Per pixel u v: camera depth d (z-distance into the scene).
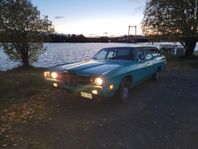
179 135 4.18
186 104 6.11
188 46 18.56
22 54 14.67
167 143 3.87
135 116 5.15
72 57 33.06
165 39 18.02
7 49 14.17
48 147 3.72
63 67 5.94
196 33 17.14
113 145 3.80
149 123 4.75
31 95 6.80
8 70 13.71
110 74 5.30
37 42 15.02
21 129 4.41
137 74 6.73
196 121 4.88
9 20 13.51
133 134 4.21
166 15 17.34
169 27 17.36
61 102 6.12
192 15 16.86
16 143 3.85
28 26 14.37
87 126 4.57
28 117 5.05
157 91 7.55
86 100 6.29
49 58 30.66
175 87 8.17
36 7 14.70
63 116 5.11
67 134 4.20
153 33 18.50
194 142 3.92
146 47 8.05
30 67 14.65
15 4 13.38
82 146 3.76
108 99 6.21
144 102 6.26
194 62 15.67
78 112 5.38
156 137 4.10
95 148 3.70
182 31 17.00
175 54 21.27
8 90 7.30
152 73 8.46
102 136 4.13
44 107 5.72
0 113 5.31
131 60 6.81
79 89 5.34
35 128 4.46
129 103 6.15
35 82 8.33
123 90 6.02
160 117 5.11
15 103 6.05
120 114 5.27
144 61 7.33
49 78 5.91
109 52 7.30
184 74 11.25
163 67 9.66
